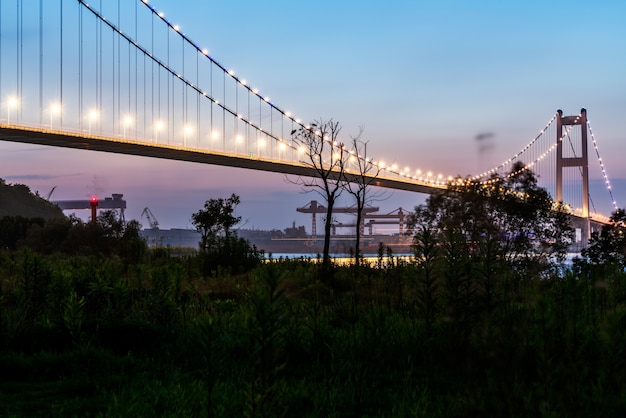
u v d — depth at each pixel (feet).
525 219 68.69
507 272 35.88
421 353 24.91
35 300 34.35
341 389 20.89
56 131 217.77
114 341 27.96
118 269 68.08
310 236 554.87
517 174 72.33
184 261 80.48
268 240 533.14
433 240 27.58
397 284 45.68
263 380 15.90
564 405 16.26
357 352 25.20
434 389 21.25
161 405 19.36
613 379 18.69
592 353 22.20
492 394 17.02
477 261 28.35
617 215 70.79
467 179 70.74
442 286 27.35
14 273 59.98
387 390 21.11
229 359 23.97
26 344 27.43
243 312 33.04
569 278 28.25
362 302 38.96
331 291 42.86
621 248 69.31
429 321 26.05
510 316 23.39
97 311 33.42
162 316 31.91
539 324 21.47
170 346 27.37
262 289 16.66
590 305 30.78
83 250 133.59
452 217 66.03
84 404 19.92
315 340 26.13
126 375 23.09
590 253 71.20
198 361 24.84
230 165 260.42
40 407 20.02
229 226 97.71
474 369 18.48
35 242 147.13
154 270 42.42
